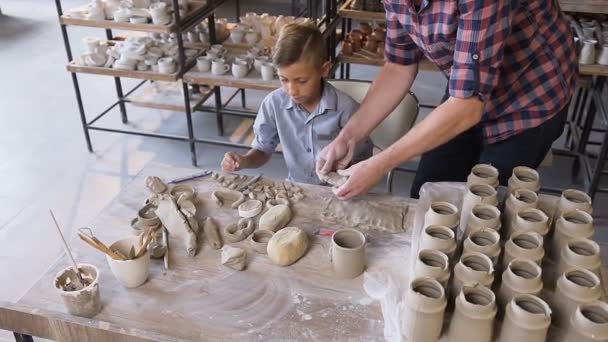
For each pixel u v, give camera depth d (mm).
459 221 1231
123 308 1121
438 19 1289
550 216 1226
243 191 1501
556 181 2902
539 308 948
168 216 1326
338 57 3006
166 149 3258
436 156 1763
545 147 1590
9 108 3727
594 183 2596
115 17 2783
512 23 1261
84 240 1190
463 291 976
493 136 1563
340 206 1422
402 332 1020
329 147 1523
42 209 2723
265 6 5773
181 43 2795
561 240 1094
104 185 2916
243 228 1345
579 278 997
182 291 1164
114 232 1350
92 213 2693
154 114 3646
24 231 2568
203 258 1261
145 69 2906
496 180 1268
